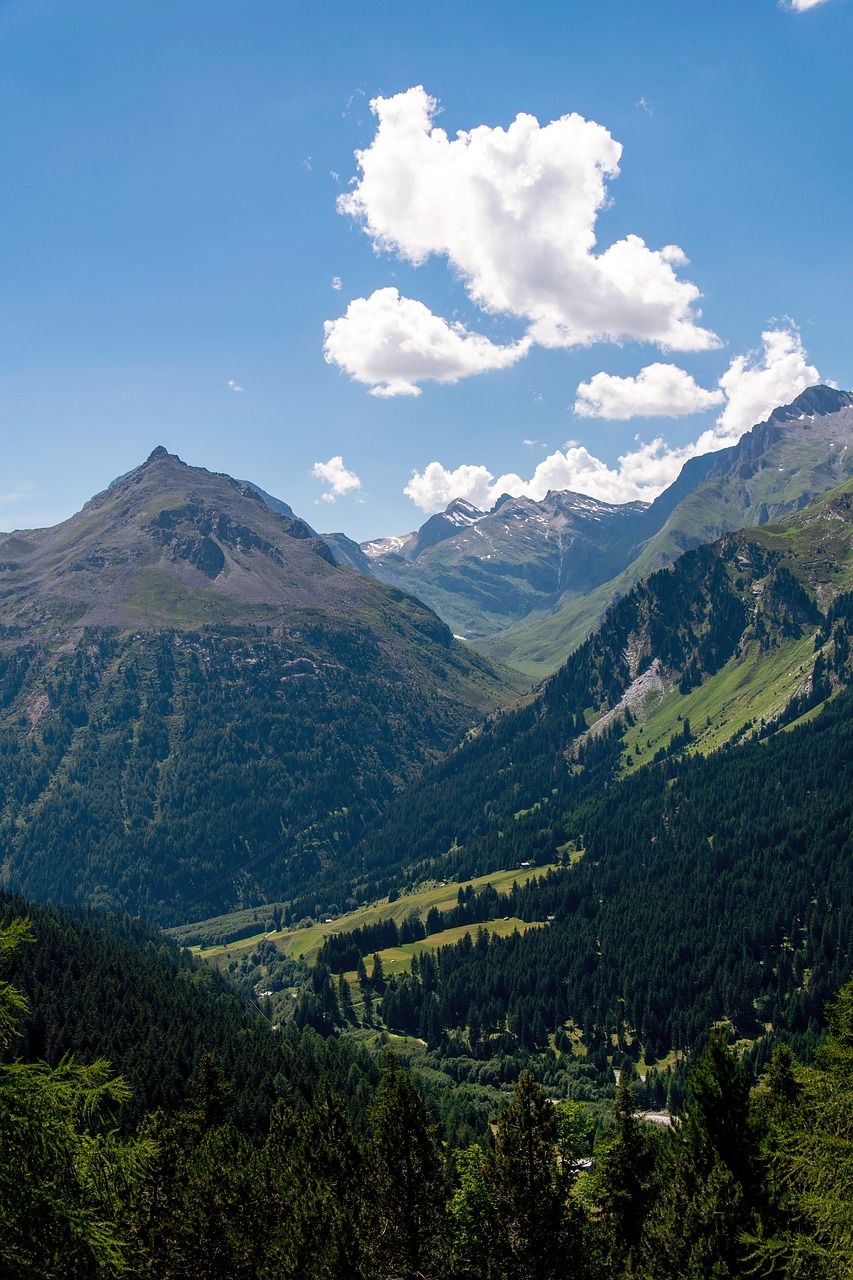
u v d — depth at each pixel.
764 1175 51.81
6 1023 26.73
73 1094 25.86
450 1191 61.88
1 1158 24.02
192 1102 82.88
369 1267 53.78
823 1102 40.12
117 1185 26.14
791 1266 38.25
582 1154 59.94
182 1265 57.50
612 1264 57.22
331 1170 66.75
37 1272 23.64
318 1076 141.38
